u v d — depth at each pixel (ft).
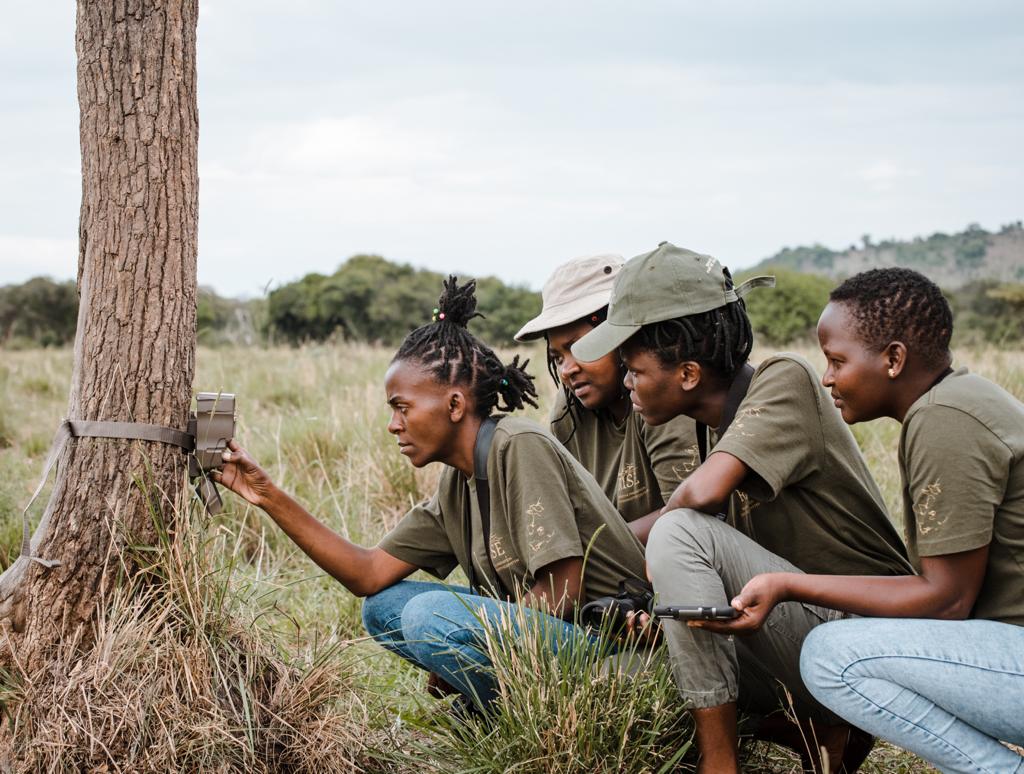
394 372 9.34
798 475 8.55
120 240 8.69
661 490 10.40
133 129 8.64
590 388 10.54
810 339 68.28
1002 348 34.32
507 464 9.12
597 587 9.39
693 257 8.87
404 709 10.32
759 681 9.04
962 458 7.48
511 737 8.48
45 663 8.43
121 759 8.14
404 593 10.09
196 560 8.90
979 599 7.87
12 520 14.66
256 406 25.63
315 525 9.81
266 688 9.04
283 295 78.43
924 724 7.61
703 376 8.84
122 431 8.64
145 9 8.64
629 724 8.21
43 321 78.89
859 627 7.77
